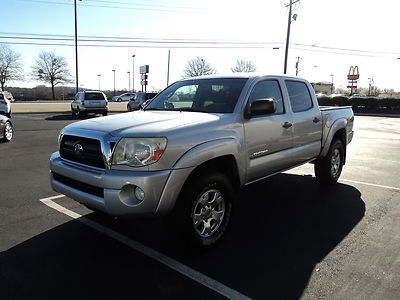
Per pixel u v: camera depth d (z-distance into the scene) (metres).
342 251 4.15
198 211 3.95
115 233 4.59
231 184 4.29
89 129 3.97
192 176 3.89
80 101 26.28
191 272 3.67
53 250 4.11
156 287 3.40
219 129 4.16
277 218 5.18
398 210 5.54
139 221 4.98
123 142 3.63
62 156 4.29
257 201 5.96
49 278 3.53
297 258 3.98
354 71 54.34
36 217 5.12
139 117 4.34
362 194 6.39
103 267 3.75
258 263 3.86
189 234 3.85
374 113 36.66
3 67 81.44
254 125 4.64
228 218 4.29
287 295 3.29
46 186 6.74
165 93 5.61
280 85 5.39
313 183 7.12
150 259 3.93
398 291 3.34
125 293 3.30
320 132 6.23
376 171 8.34
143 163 3.56
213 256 4.02
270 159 4.98
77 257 3.96
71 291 3.32
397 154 10.74
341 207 5.66
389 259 3.96
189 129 3.86
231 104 4.60
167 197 3.61
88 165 3.90
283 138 5.21
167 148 3.61
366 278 3.57
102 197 3.71
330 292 3.33
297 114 5.58
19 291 3.31
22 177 7.44
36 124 19.98
